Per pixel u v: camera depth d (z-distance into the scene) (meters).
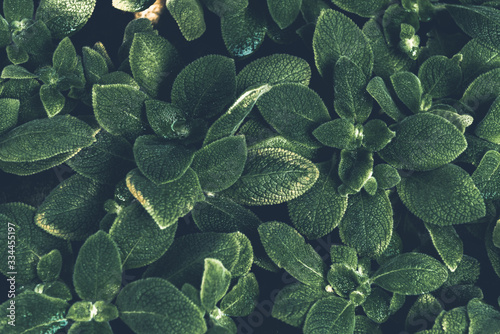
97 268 0.43
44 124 0.45
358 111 0.48
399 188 0.48
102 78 0.48
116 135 0.46
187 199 0.43
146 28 0.49
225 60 0.46
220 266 0.42
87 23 0.51
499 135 0.47
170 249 0.45
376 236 0.46
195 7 0.48
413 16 0.50
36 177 0.48
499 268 0.47
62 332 0.43
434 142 0.46
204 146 0.45
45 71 0.46
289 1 0.48
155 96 0.47
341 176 0.46
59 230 0.45
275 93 0.46
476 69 0.49
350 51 0.48
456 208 0.46
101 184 0.46
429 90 0.49
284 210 0.49
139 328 0.42
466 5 0.50
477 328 0.45
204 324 0.41
